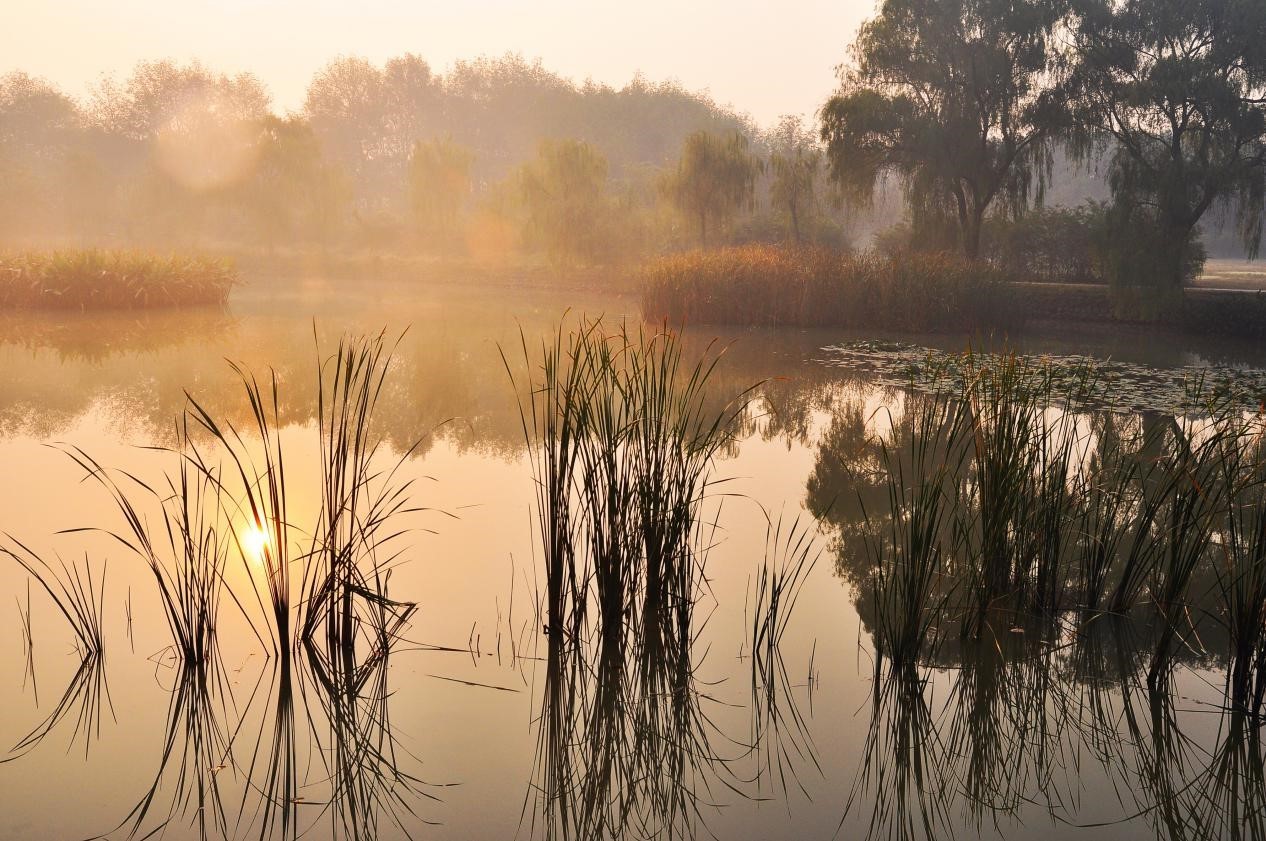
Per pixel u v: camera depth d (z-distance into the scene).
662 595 4.72
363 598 5.00
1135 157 21.11
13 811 3.21
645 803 3.38
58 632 4.57
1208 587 5.36
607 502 4.64
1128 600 5.07
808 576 5.53
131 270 21.95
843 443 9.17
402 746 3.71
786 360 14.70
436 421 9.88
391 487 7.14
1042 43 23.22
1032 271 28.33
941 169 24.59
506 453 8.37
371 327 18.67
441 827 3.20
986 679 4.32
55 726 3.77
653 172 47.56
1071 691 4.23
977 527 6.32
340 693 4.08
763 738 3.84
